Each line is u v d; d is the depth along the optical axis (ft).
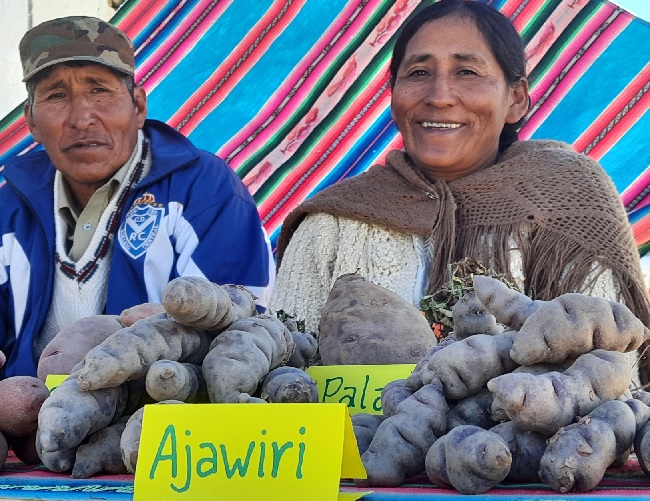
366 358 4.50
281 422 3.16
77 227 7.97
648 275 8.59
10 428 3.96
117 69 7.86
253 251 8.17
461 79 6.81
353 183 7.35
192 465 3.20
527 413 3.05
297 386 3.63
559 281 6.50
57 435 3.50
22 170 8.34
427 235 6.83
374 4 10.40
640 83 9.19
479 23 6.80
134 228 7.91
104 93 7.89
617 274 6.49
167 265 7.88
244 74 10.62
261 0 10.80
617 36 9.35
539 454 3.13
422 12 7.03
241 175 10.27
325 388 4.27
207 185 8.18
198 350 3.81
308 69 10.47
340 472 3.07
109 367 3.50
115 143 7.92
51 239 7.96
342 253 7.07
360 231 7.08
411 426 3.29
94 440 3.65
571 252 6.50
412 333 4.59
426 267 6.84
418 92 6.88
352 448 3.18
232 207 8.18
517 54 6.93
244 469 3.15
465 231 6.80
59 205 8.04
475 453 2.96
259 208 10.14
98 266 7.91
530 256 6.63
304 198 10.07
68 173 7.89
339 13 10.50
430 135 6.93
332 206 7.18
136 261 7.82
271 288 8.54
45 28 7.80
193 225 7.97
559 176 6.82
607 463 3.00
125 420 3.78
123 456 3.41
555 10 9.47
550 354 3.23
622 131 9.13
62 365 4.66
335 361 4.60
